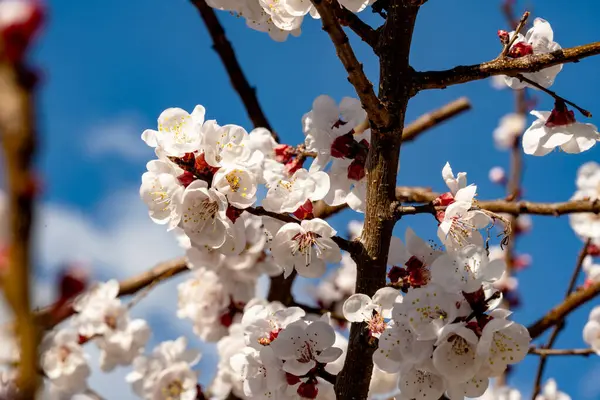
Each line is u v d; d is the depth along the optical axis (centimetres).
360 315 52
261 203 54
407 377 52
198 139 53
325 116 57
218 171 53
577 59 53
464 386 51
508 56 55
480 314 51
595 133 56
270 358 54
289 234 54
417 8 53
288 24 54
